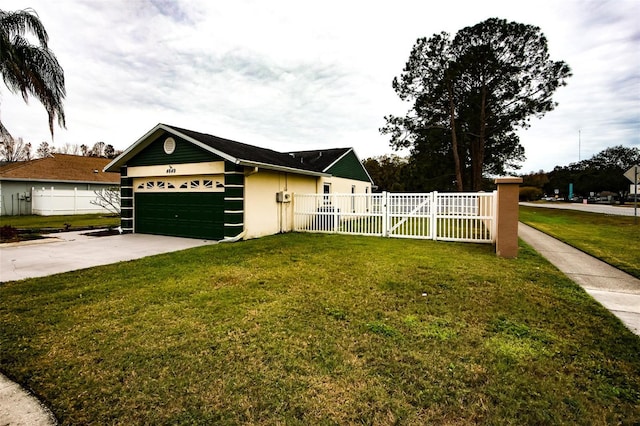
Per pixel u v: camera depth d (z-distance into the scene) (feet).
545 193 244.63
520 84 63.72
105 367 8.92
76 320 12.10
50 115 37.99
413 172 94.48
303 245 29.07
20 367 8.90
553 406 7.22
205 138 36.22
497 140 73.97
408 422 6.76
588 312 12.72
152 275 18.52
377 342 10.23
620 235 35.47
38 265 21.48
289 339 10.46
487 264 20.99
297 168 41.24
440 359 9.19
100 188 83.46
